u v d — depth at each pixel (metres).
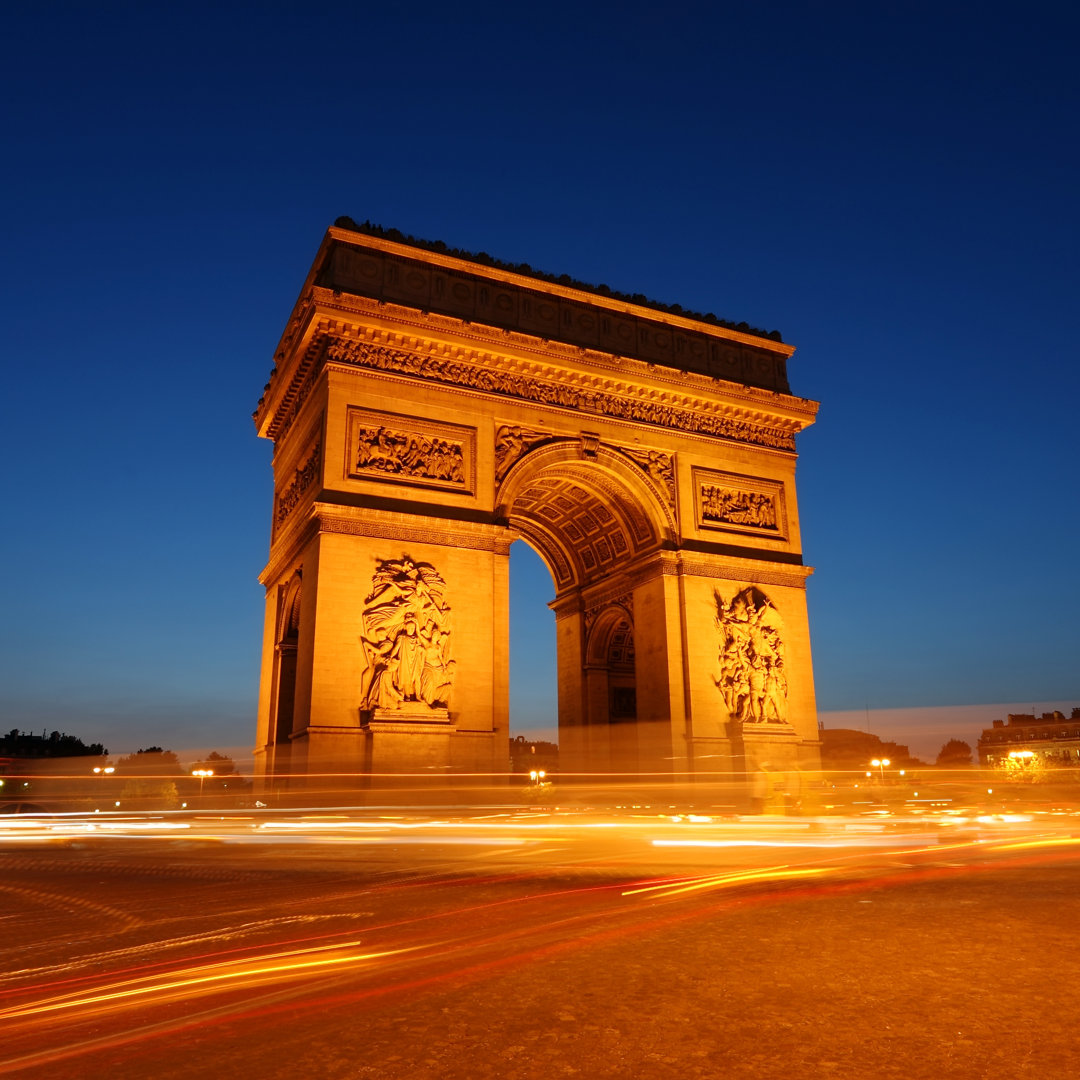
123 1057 8.80
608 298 69.44
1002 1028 9.44
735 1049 8.91
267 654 69.44
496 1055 8.79
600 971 12.12
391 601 55.28
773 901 17.81
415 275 62.56
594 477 68.38
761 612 68.25
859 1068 8.32
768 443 74.44
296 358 62.25
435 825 44.97
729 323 75.62
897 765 177.38
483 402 62.47
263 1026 9.77
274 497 74.44
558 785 64.06
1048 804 70.94
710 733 64.56
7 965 12.81
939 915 15.95
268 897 19.16
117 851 32.34
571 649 79.88
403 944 13.93
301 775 52.78
